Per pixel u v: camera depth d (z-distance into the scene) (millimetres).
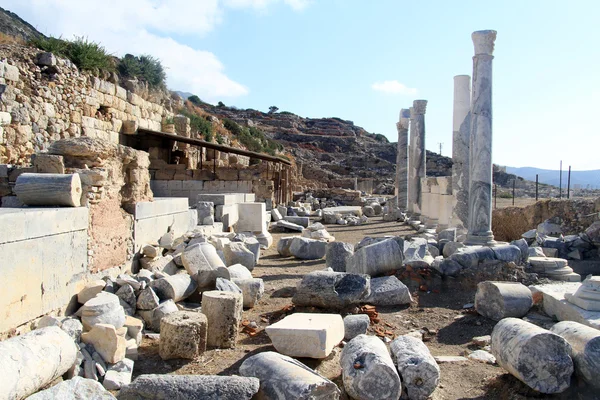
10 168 10031
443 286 9469
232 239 13758
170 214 11773
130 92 21250
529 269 9984
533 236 14586
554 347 5082
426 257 11133
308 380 4641
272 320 7809
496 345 5680
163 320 6258
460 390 5434
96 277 7855
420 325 7785
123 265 8992
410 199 25625
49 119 15219
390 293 8664
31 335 4859
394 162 80938
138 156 9859
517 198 39781
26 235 5961
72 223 7086
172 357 6078
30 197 7121
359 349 5332
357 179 54531
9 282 5637
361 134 101625
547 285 8648
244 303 8555
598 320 6547
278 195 26875
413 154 25250
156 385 4426
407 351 5438
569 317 7117
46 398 4090
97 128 18219
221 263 9383
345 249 11164
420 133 25047
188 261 9180
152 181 21719
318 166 64438
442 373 5871
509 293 7734
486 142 13102
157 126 24062
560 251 13031
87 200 7641
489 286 7914
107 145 8648
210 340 6559
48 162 7844
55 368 4809
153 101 24719
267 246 15992
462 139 16703
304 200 35781
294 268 12266
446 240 13977
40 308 6250
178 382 4461
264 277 11008
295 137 82812
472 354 6469
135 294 7539
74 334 5754
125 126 20281
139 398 4418
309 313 7219
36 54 15492
